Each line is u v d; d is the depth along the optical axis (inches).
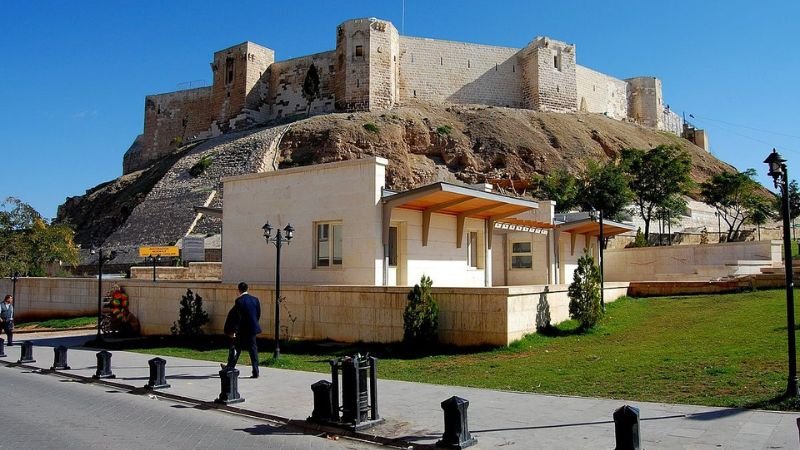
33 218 1396.4
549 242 1059.9
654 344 514.9
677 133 3912.4
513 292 563.8
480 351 549.6
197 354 641.6
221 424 345.4
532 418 323.0
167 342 745.0
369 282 687.1
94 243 2267.5
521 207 792.3
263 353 625.9
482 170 2450.8
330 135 2335.1
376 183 695.7
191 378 486.0
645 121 3617.1
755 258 1042.7
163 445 300.0
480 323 568.1
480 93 3019.2
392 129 2437.3
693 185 1804.9
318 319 666.8
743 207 1886.1
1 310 773.3
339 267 722.2
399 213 721.6
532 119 2822.3
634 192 1675.7
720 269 982.4
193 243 1514.5
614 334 593.3
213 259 1521.9
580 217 1208.8
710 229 2030.0
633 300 832.3
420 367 502.0
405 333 583.5
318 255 749.9
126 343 764.6
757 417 300.7
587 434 289.6
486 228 860.6
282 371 511.8
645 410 326.0
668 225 1803.6
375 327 624.1
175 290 802.2
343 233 717.3
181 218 2001.7
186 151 2741.1
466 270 825.5
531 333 597.0
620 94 3560.5
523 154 2501.2
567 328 630.5
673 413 316.8
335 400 327.0
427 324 578.6
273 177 789.9
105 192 2851.9
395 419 334.0
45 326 1013.8
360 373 323.9
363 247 697.0
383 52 2738.7
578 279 633.6
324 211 737.0
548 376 432.5
